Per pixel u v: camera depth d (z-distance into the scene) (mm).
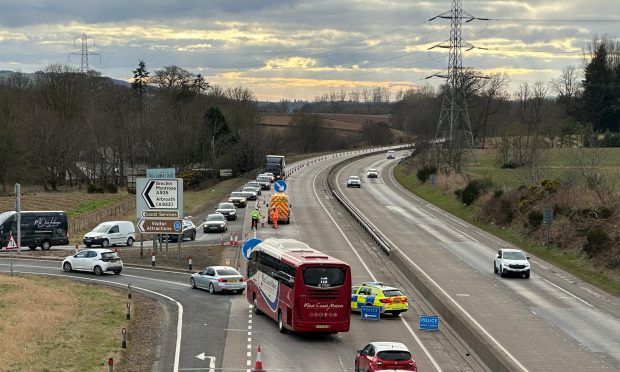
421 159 141250
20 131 123250
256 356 35062
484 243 73812
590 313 45656
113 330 39625
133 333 39625
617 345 38125
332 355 36000
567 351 36781
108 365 31781
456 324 41656
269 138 192500
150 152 140000
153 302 47906
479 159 148625
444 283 54281
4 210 95125
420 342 39000
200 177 137125
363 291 46219
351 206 96812
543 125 180625
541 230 72812
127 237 74125
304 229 81750
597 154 96438
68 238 76750
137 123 139625
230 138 152625
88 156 138875
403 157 194500
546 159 105625
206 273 52438
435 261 63500
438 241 74312
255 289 45500
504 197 83750
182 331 40312
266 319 43938
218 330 40719
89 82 173625
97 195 114500
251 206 103312
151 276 58125
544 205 76750
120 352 35188
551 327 41844
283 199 84750
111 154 154125
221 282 50969
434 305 48156
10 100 133750
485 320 43312
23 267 60938
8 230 70750
